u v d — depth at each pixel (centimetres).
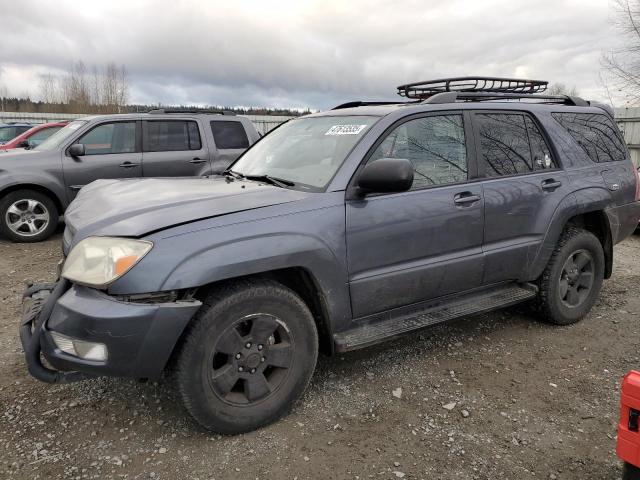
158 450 263
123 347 238
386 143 324
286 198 287
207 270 248
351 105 419
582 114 449
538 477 248
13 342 384
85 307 240
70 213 315
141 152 761
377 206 308
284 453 262
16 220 713
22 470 246
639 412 206
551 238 395
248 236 263
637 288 527
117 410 297
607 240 448
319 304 297
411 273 325
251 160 391
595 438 278
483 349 383
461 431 283
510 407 307
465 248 352
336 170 307
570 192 406
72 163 720
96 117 751
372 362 360
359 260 303
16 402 303
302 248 276
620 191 445
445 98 364
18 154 710
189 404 257
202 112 827
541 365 359
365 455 262
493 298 380
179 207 271
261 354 275
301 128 381
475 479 245
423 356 370
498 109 388
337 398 313
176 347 255
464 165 357
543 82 446
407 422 290
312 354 293
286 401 286
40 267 593
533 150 401
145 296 241
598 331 419
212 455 260
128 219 261
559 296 415
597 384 334
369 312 317
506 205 368
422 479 245
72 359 243
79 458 256
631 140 1239
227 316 260
